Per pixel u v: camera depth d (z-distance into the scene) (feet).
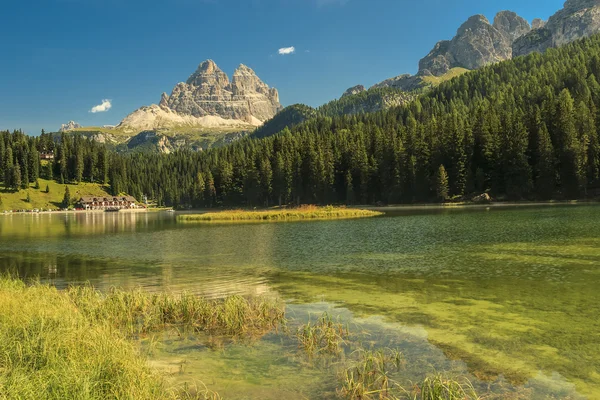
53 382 23.82
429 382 27.61
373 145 485.56
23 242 147.13
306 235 140.15
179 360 33.12
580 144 330.54
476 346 34.99
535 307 46.39
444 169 383.45
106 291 60.85
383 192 428.15
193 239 140.26
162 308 46.26
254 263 84.53
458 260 79.15
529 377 28.78
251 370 30.83
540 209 236.22
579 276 61.77
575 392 26.35
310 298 53.72
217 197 554.87
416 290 56.49
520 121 379.76
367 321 42.86
